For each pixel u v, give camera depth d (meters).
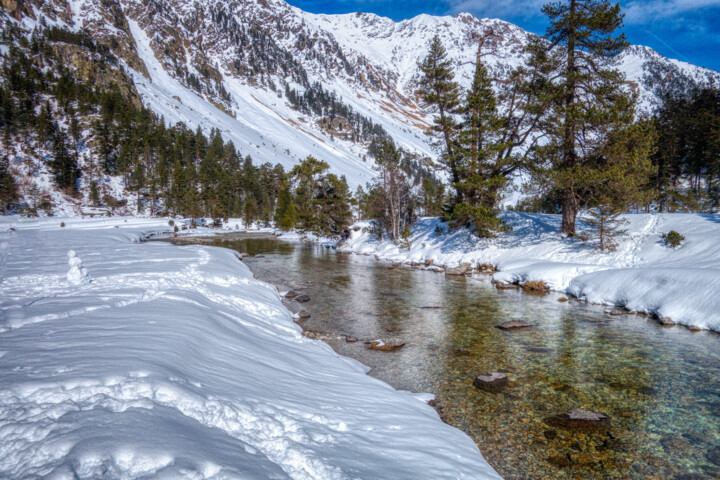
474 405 6.60
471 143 25.28
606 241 19.27
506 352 9.48
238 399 4.26
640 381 7.65
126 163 103.00
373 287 18.83
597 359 8.95
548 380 7.73
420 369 8.34
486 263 23.88
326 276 22.14
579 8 20.48
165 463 2.65
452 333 11.18
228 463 2.86
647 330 11.41
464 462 4.16
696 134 34.84
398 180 35.03
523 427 5.88
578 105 19.78
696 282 12.11
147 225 71.25
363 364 8.58
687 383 7.55
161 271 15.27
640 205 18.39
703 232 16.38
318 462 3.24
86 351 4.80
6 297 9.46
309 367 7.04
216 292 12.05
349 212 50.00
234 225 91.31
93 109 118.75
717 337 10.57
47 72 124.38
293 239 56.31
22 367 4.14
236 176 112.81
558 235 22.09
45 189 90.31
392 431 4.63
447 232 29.69
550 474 4.73
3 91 102.38
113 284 11.84
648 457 5.12
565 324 12.15
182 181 96.81
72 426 3.03
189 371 4.64
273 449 3.45
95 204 91.81
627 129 17.88
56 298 9.27
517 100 24.34
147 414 3.35
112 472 2.52
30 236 40.53
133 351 4.84
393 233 34.50
